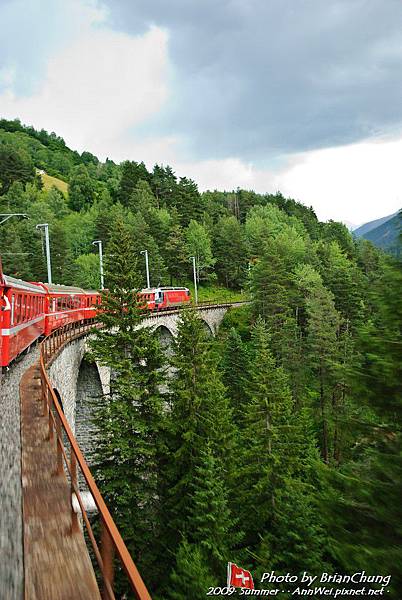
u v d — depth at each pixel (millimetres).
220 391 26641
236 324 71688
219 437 22266
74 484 5656
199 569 14180
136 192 126438
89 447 27656
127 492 18359
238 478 22766
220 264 102812
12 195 115438
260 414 24219
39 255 75438
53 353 19250
